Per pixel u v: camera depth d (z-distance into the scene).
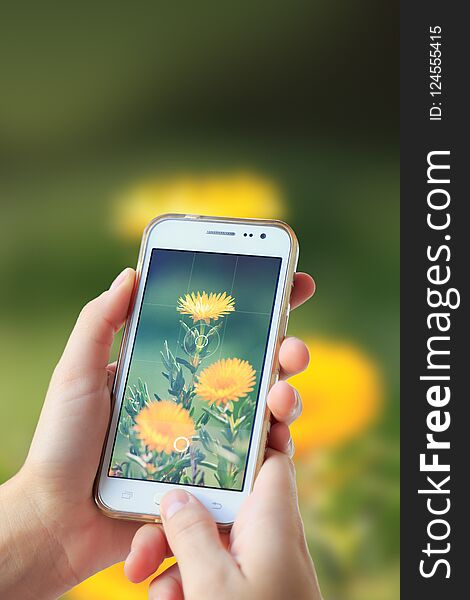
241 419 0.78
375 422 1.42
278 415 0.77
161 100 1.54
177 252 0.85
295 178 1.53
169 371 0.81
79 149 1.54
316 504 1.37
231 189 1.53
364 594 1.33
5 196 1.53
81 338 0.82
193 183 1.53
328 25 1.53
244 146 1.54
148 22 1.52
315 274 1.49
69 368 0.81
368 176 1.53
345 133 1.54
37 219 1.53
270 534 0.65
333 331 1.47
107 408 0.82
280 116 1.54
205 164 1.54
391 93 1.54
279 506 0.68
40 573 0.80
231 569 0.63
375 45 1.54
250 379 0.80
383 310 1.47
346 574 1.33
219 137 1.54
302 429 1.42
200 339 0.82
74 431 0.80
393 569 1.33
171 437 0.79
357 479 1.39
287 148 1.54
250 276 0.84
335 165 1.53
